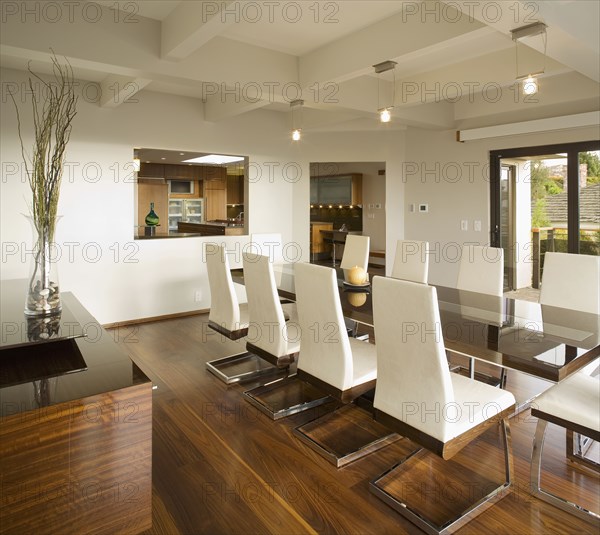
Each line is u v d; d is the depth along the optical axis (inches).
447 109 227.8
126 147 200.8
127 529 64.7
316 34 144.7
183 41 122.6
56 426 57.9
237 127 233.0
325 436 109.5
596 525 78.7
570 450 98.3
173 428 113.7
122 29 129.3
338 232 394.9
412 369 79.9
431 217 247.0
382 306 82.3
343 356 97.5
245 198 242.7
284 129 249.8
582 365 79.8
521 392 133.7
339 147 255.8
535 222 209.2
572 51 122.5
